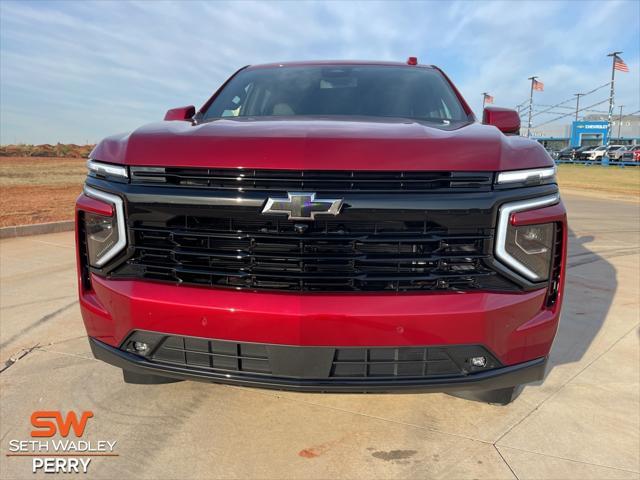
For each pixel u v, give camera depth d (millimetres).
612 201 15383
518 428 2400
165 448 2221
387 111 2971
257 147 1965
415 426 2414
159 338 2057
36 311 3875
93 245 2156
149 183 2037
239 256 1953
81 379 2811
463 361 1977
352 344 1913
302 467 2105
